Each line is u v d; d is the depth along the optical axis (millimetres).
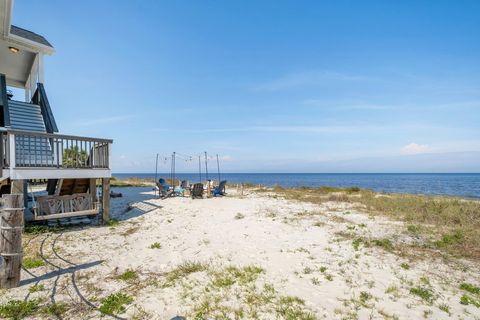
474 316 3785
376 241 7113
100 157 9500
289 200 15781
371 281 4871
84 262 5840
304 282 4824
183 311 3887
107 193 9445
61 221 9672
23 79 14953
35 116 11320
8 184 8883
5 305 3936
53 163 8945
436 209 11625
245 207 12875
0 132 7719
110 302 4082
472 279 5043
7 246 4531
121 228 8961
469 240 7297
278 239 7508
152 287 4672
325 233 8094
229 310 3902
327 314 3789
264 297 4254
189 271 5344
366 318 3713
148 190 21219
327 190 24219
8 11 8711
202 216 10797
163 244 7191
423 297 4285
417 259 5992
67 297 4285
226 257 6145
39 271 5312
